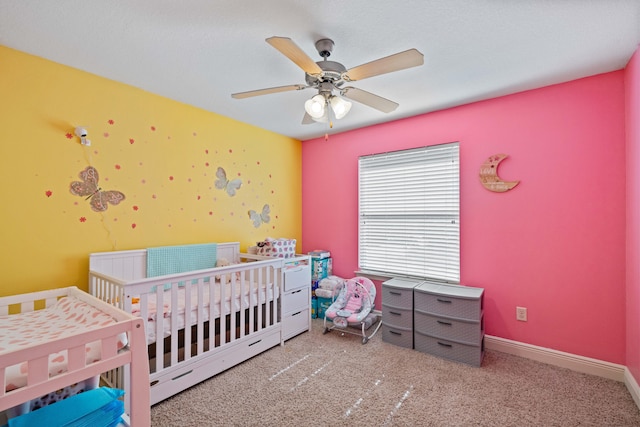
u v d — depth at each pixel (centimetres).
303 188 419
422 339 271
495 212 272
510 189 264
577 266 236
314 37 182
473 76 231
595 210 229
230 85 248
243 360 248
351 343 290
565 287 241
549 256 247
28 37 181
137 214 254
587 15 160
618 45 189
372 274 349
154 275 256
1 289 190
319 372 234
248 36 181
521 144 259
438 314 262
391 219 339
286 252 323
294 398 200
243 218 343
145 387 132
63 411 121
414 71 223
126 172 247
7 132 192
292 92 261
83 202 224
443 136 301
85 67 219
